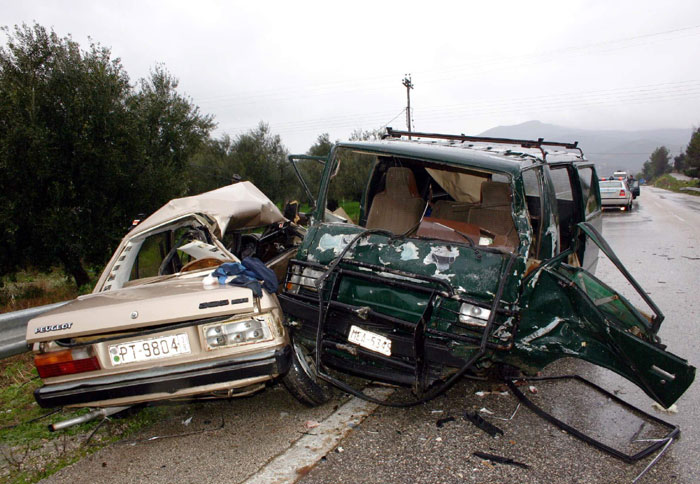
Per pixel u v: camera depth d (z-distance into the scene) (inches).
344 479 113.4
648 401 159.3
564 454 125.7
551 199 160.7
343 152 172.1
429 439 132.6
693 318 244.1
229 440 132.0
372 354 134.6
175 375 118.0
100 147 455.8
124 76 498.3
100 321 118.2
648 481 114.3
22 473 117.8
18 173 430.0
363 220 196.2
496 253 139.6
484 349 123.6
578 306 129.9
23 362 196.7
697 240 514.3
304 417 145.1
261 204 200.4
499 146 189.2
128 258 161.0
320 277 139.2
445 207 182.4
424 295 138.0
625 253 443.8
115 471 118.0
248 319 123.0
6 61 437.1
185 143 556.4
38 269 498.0
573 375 176.4
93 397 119.1
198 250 158.9
